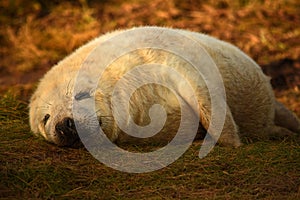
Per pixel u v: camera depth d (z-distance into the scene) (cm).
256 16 3831
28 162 1945
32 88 3062
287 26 3741
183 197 1758
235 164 1944
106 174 1891
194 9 3944
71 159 2000
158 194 1775
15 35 3912
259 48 3525
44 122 2131
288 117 2552
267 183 1833
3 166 1889
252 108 2405
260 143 2155
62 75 2183
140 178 1867
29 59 3650
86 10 4000
